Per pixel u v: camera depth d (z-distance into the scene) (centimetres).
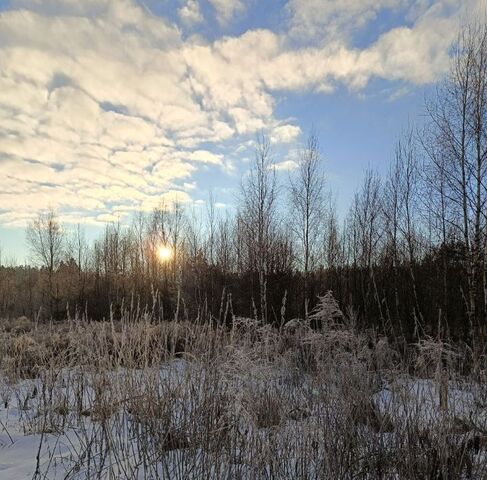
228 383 366
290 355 436
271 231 2025
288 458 346
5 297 3578
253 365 379
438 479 335
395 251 1686
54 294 3102
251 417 345
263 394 379
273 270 1891
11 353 823
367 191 1998
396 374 433
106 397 403
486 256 1152
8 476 359
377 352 480
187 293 1959
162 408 374
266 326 449
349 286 1820
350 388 388
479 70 1205
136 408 386
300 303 1753
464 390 449
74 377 528
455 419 375
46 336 990
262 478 333
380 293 1611
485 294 1124
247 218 2067
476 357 519
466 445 343
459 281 1416
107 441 361
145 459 347
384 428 363
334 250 2066
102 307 2820
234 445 343
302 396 402
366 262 1908
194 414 363
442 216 1419
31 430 484
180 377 396
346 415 361
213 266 2150
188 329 457
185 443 365
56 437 456
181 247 2745
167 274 2816
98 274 3300
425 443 354
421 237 1747
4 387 639
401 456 344
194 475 331
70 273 3344
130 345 414
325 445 342
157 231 3030
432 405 381
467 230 1198
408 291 1533
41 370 582
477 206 1166
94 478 342
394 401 384
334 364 415
